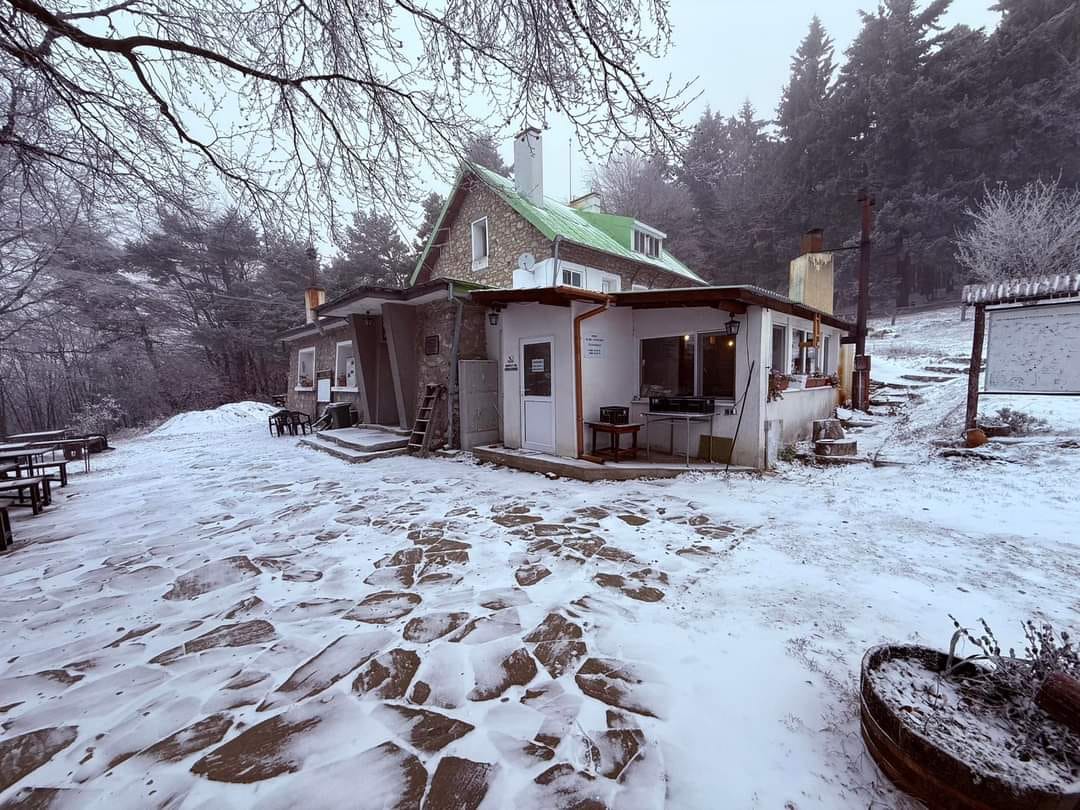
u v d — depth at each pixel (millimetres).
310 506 5594
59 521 5316
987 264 15875
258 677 2357
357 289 8609
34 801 1658
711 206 26734
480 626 2783
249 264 18094
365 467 7984
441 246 14812
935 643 2467
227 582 3520
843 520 4516
